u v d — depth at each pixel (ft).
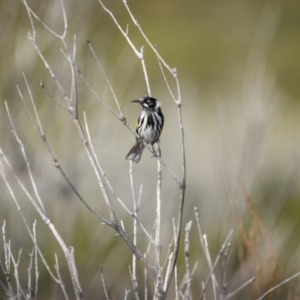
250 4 228.02
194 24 214.69
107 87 67.97
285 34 215.31
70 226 64.59
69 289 60.03
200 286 47.24
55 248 63.62
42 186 64.18
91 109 66.90
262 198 58.29
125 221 62.95
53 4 65.92
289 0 231.91
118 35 122.72
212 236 56.44
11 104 64.03
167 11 226.58
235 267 51.60
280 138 79.66
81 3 66.95
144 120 51.65
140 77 92.58
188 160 69.51
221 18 222.89
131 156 52.49
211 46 203.82
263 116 62.23
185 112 79.87
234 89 95.35
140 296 56.65
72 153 65.82
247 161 59.11
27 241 62.69
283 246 53.21
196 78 168.55
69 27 66.08
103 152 65.98
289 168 62.39
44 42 65.31
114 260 60.54
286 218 71.05
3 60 64.69
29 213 63.52
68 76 65.36
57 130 65.77
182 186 35.06
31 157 63.87
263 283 44.01
